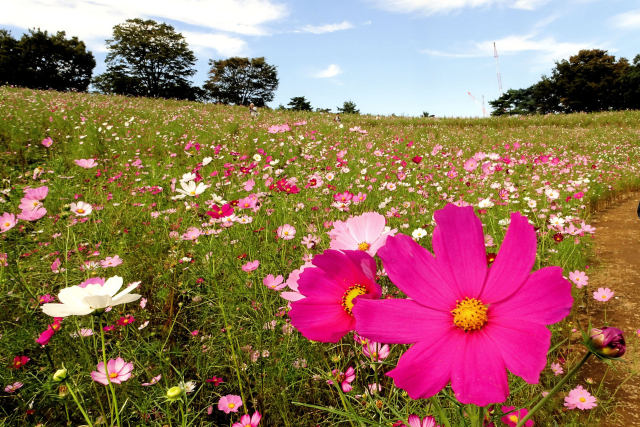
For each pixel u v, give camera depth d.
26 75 41.38
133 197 4.17
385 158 7.00
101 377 1.35
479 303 0.49
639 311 2.77
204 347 1.87
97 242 2.83
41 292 1.97
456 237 0.53
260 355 1.78
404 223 3.47
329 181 4.41
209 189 4.23
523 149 11.02
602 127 18.64
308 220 3.25
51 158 5.80
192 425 1.53
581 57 45.16
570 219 3.68
